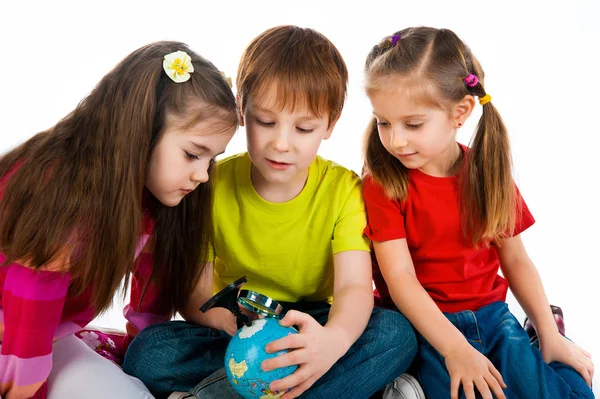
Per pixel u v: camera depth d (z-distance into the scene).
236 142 2.88
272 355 1.31
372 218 1.60
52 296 1.34
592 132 3.20
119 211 1.35
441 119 1.53
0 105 2.97
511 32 3.45
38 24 3.23
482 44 3.42
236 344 1.33
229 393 1.45
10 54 3.20
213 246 1.66
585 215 2.78
